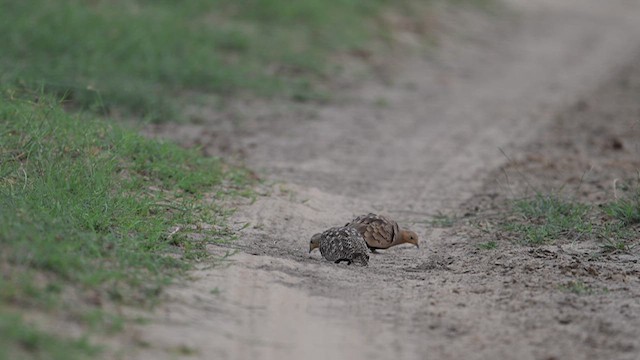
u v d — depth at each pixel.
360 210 14.64
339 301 9.62
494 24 39.69
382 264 11.42
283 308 9.27
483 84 28.69
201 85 23.42
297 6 31.75
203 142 18.34
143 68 23.09
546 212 13.81
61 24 23.98
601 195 15.20
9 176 11.90
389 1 37.03
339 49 29.86
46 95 16.81
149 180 13.73
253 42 28.03
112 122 16.25
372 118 22.89
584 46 37.22
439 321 9.12
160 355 7.75
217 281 9.84
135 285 9.12
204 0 30.34
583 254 11.83
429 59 31.59
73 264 9.01
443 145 20.22
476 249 12.21
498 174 17.41
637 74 31.69
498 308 9.52
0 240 8.97
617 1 49.75
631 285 10.45
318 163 17.88
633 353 8.39
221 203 13.49
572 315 9.32
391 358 8.23
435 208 14.95
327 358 8.15
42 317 7.86
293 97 24.12
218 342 8.23
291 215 13.66
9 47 21.73
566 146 20.17
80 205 11.13
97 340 7.74
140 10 27.92
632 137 21.23
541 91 27.97
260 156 17.98
